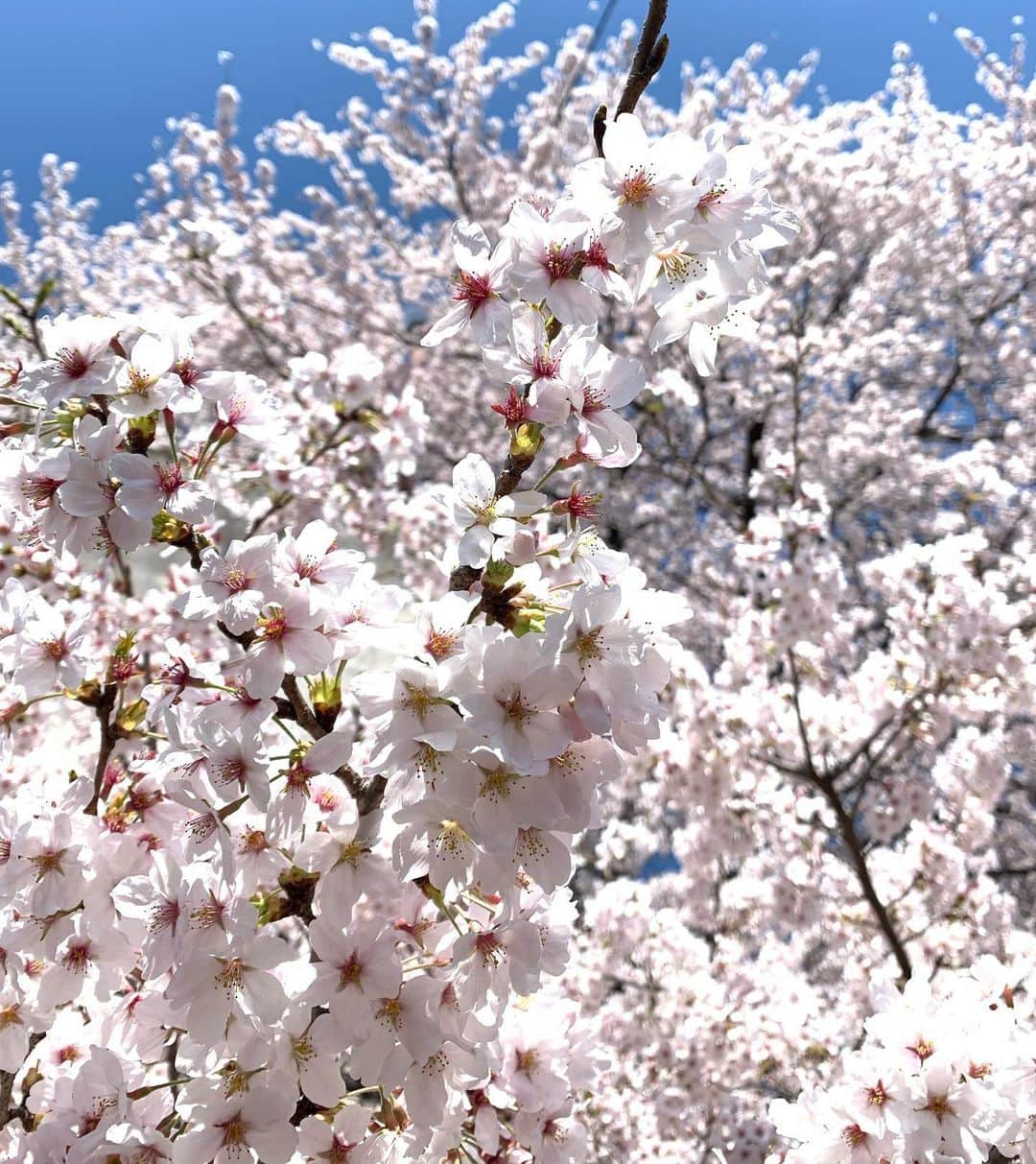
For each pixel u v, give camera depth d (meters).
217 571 1.60
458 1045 1.73
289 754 1.72
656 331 1.66
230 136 11.16
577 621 1.43
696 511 10.64
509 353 1.63
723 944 5.87
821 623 5.02
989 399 11.07
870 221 10.67
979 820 4.97
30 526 2.09
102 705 2.05
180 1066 1.69
